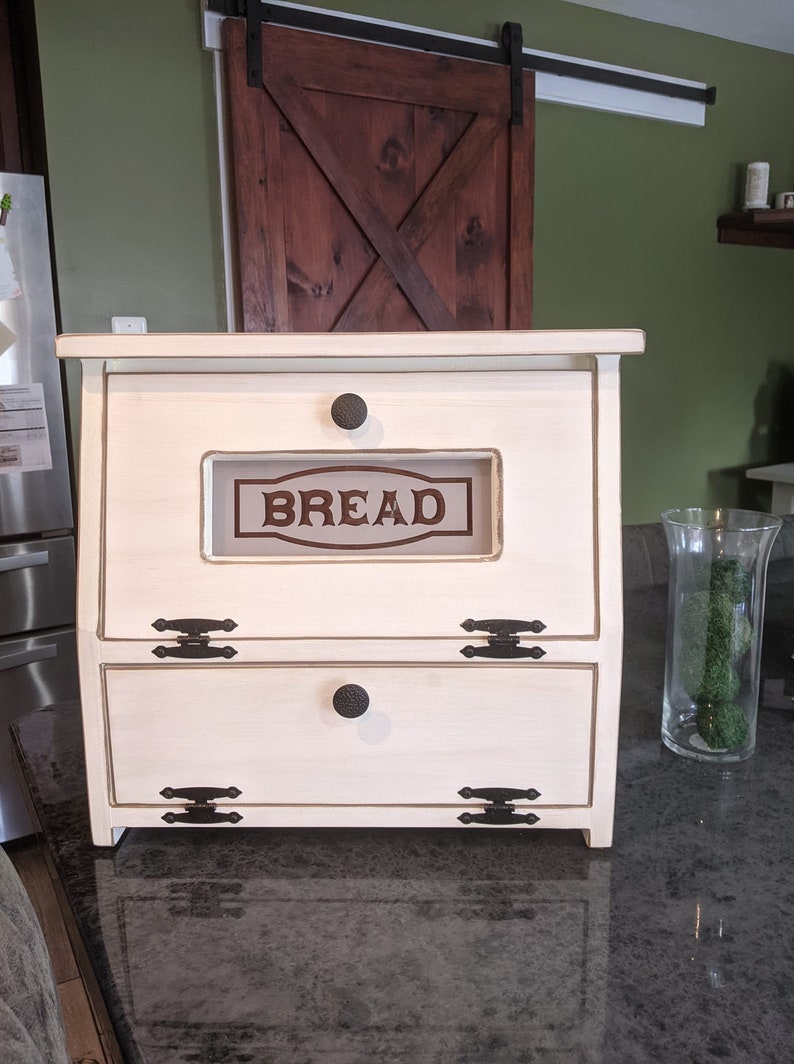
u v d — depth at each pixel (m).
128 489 0.65
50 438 2.25
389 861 0.65
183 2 2.36
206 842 0.68
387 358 0.64
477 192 2.91
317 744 0.66
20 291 2.15
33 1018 0.36
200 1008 0.49
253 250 2.54
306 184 2.62
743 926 0.56
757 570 0.80
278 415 0.65
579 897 0.60
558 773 0.66
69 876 0.63
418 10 2.71
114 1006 0.49
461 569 0.65
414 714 0.66
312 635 0.65
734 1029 0.47
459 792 0.66
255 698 0.66
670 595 0.85
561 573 0.64
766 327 3.95
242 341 0.61
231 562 0.65
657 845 0.67
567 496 0.64
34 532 2.27
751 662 0.82
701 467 3.86
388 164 2.75
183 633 0.65
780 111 3.74
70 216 2.29
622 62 3.21
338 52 2.56
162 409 0.65
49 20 2.18
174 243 2.47
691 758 0.83
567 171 3.15
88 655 0.65
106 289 2.38
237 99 2.42
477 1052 0.45
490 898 0.60
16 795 2.30
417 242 2.83
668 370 3.64
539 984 0.51
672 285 3.56
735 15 3.21
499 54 2.86
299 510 0.66
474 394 0.64
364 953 0.54
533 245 3.11
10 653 2.21
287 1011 0.49
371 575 0.65
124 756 0.67
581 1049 0.45
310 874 0.63
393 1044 0.46
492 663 0.65
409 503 0.66
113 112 2.31
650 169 3.38
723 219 3.61
